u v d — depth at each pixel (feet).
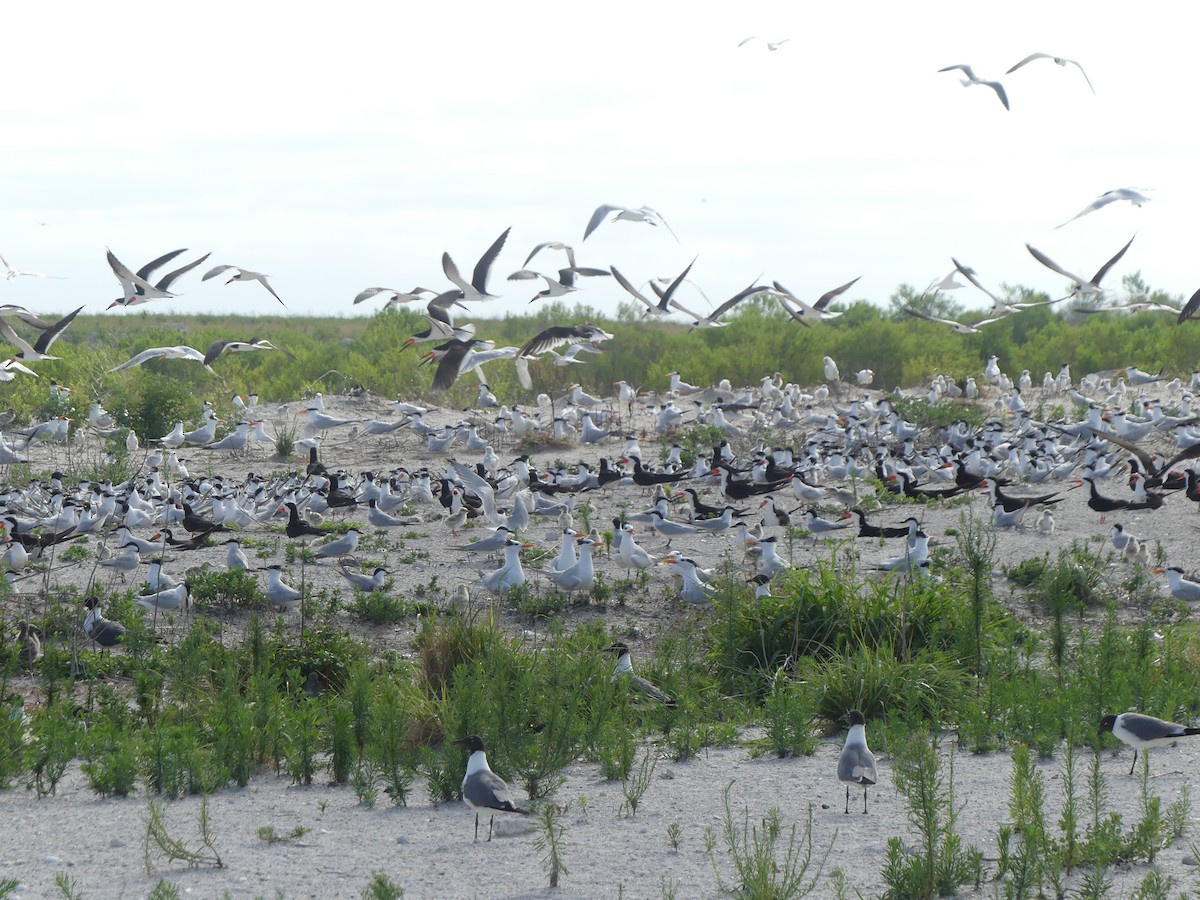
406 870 29.45
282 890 27.58
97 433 123.95
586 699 41.70
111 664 52.60
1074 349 182.70
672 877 28.53
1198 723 41.01
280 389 155.63
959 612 51.65
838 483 103.30
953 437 117.70
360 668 41.78
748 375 170.81
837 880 25.31
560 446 125.39
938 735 41.42
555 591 67.82
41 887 28.58
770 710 41.16
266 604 64.95
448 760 35.81
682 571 64.54
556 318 221.66
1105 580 67.41
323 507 89.51
